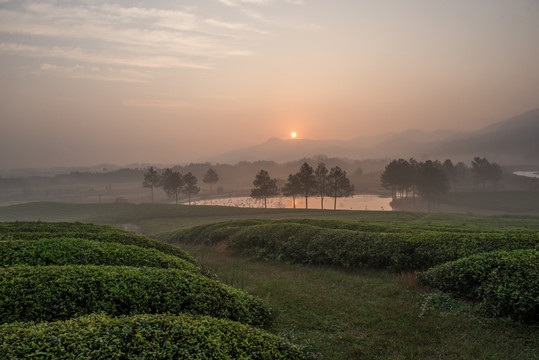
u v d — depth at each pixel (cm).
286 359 709
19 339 570
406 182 12450
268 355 685
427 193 11994
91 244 1285
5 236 1593
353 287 1416
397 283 1427
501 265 1096
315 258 1888
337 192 10850
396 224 2495
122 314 804
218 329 707
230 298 998
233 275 1686
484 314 1014
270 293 1366
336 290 1383
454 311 1070
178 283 947
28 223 2211
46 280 837
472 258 1218
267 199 17288
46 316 757
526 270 1005
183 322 694
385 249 1684
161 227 6400
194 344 630
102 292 834
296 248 2020
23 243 1227
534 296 919
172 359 583
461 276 1173
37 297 777
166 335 638
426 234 1734
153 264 1226
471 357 794
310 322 1057
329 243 1912
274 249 2156
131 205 10500
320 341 912
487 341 869
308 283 1512
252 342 705
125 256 1229
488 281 1073
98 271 922
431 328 962
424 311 1084
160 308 856
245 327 771
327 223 2588
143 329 639
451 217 5994
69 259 1138
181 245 3344
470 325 963
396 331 956
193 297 918
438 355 812
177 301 884
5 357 521
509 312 970
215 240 2845
